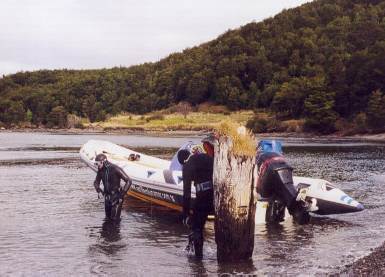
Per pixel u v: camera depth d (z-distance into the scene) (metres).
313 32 159.12
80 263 7.85
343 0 185.00
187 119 138.38
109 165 11.46
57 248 8.80
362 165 26.28
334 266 7.57
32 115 174.62
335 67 99.81
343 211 11.55
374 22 137.75
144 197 13.54
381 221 11.50
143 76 196.00
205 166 8.27
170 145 51.84
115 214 11.30
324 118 87.00
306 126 91.56
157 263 7.86
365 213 12.48
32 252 8.52
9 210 12.69
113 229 10.48
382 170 23.38
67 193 15.83
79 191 16.30
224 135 7.66
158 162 16.72
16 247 8.86
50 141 65.38
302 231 10.40
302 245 9.05
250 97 142.25
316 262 7.83
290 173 11.24
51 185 17.81
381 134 77.19
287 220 11.60
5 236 9.73
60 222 11.17
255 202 7.89
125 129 131.50
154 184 12.70
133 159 16.61
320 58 140.38
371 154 36.41
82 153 17.69
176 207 12.55
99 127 145.12
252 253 8.20
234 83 148.38
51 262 7.90
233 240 7.79
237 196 7.69
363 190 16.33
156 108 169.38
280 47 151.50
